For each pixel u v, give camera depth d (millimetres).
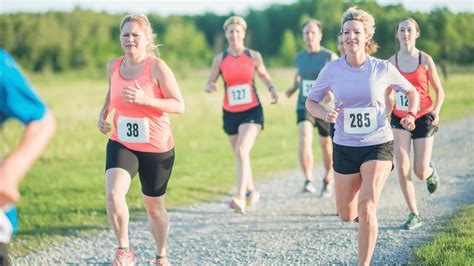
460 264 7406
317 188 14422
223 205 12938
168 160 7664
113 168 7375
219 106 40594
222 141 24203
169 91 7406
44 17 110938
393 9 40594
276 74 85125
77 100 47500
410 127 7520
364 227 6988
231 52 12273
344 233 9898
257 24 134125
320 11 103812
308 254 8797
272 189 14547
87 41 111125
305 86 13094
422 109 9984
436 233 9320
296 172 16938
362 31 7191
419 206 11477
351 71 7316
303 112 13242
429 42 43844
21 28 106688
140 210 12570
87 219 11820
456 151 18359
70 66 108000
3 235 4551
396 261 8055
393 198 12523
